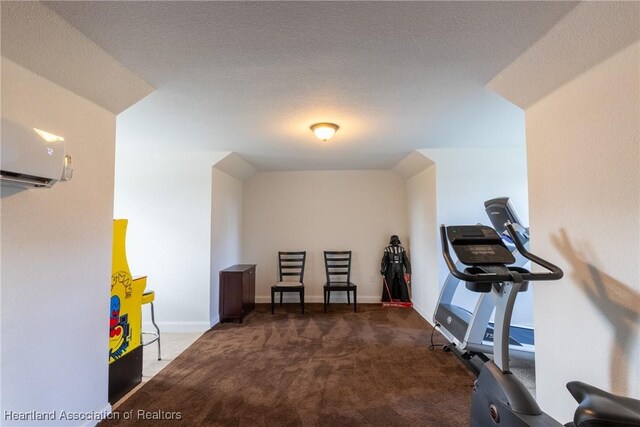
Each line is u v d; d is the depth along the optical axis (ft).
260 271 16.96
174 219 12.51
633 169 4.19
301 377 8.16
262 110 8.16
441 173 12.33
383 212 16.96
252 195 17.10
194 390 7.51
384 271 16.07
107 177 6.43
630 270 4.27
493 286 4.79
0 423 4.42
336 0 4.18
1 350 4.46
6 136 3.95
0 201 4.45
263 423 6.21
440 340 10.91
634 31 4.02
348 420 6.31
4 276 4.50
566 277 5.35
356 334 11.56
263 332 11.85
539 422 3.91
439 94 7.23
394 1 4.21
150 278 12.41
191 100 7.49
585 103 4.93
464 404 6.88
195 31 4.84
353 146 11.92
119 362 7.22
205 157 12.60
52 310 5.21
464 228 5.14
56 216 5.29
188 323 12.28
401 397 7.18
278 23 4.67
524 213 12.06
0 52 4.35
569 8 4.33
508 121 9.08
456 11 4.42
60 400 5.33
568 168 5.29
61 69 5.12
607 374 4.61
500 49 5.38
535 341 6.08
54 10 4.28
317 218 17.06
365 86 6.82
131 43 5.13
